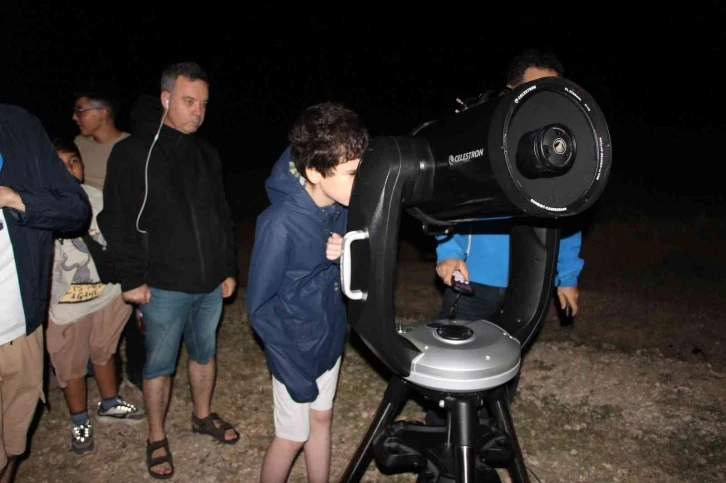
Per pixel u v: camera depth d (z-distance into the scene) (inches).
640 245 281.7
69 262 112.8
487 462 77.7
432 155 62.8
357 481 80.1
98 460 122.1
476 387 65.1
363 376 151.9
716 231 298.0
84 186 117.6
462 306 108.3
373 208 63.3
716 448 122.7
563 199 58.6
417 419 134.9
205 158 114.8
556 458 121.0
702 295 218.7
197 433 129.6
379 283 63.9
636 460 120.0
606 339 171.3
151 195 105.9
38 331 91.6
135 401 141.5
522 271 77.6
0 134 84.8
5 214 83.7
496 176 55.0
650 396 141.4
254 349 166.4
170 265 108.0
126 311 127.1
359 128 73.3
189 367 124.5
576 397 141.8
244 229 336.5
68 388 120.5
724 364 157.2
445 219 67.1
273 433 130.7
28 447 125.8
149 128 107.3
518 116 56.7
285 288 83.3
